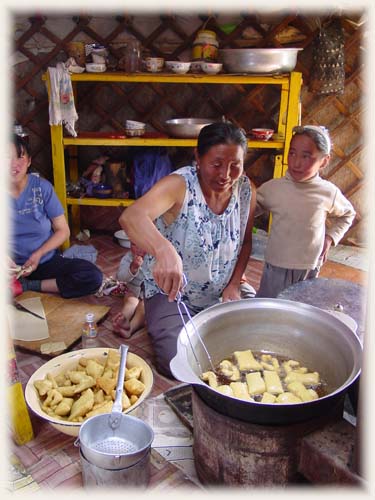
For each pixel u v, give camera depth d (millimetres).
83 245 2674
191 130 2412
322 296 1420
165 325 1430
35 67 2576
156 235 1079
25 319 1703
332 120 2715
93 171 2650
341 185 2799
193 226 1327
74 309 1804
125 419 1026
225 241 1391
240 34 2611
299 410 836
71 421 1131
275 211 1666
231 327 1150
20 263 1896
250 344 1174
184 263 1396
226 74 2377
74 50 2438
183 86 2750
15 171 1735
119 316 1667
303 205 1619
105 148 2848
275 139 2541
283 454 880
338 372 1030
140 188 2564
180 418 1244
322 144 1548
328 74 2494
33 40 2568
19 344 1558
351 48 2557
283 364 1129
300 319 1124
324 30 2467
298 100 2393
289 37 2586
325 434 873
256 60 2283
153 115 2807
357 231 2814
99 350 1368
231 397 850
